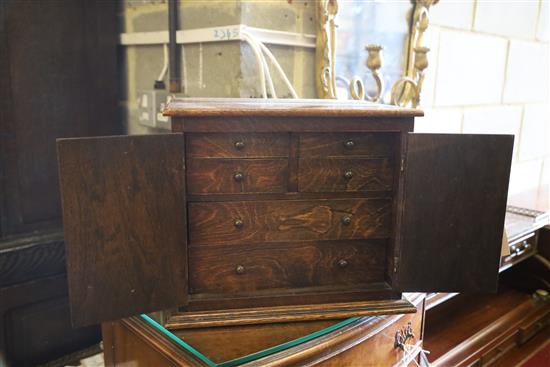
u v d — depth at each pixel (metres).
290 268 0.80
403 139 0.75
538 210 1.67
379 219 0.81
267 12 1.11
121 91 1.52
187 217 0.74
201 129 0.70
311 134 0.75
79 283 0.66
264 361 0.69
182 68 1.24
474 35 1.71
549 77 2.22
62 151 0.62
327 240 0.80
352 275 0.83
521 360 1.42
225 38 1.09
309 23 1.21
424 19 1.43
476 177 0.77
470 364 1.29
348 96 1.33
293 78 1.21
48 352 1.39
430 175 0.76
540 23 2.06
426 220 0.77
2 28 1.20
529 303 1.58
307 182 0.77
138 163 0.66
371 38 1.36
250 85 1.10
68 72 1.34
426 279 0.80
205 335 0.74
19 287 1.30
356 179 0.78
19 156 1.28
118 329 0.90
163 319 0.79
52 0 1.28
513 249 1.42
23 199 1.30
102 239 0.66
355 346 0.80
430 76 1.56
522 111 2.09
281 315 0.78
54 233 1.35
